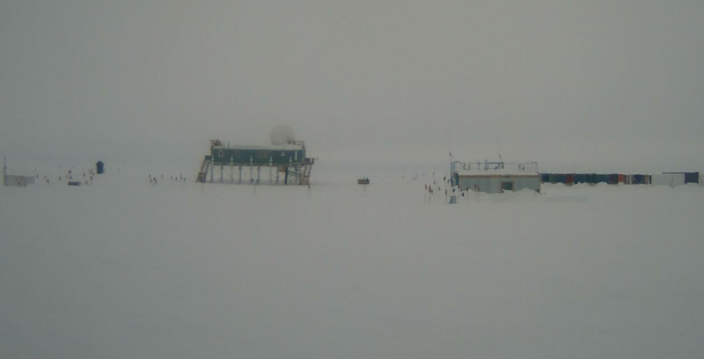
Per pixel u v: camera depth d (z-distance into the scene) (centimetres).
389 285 1380
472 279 1444
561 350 917
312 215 3153
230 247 1969
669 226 2558
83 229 2414
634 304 1191
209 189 5491
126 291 1304
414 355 894
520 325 1049
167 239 2145
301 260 1722
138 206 3578
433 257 1780
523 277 1468
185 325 1046
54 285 1353
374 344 945
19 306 1166
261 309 1160
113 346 928
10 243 1995
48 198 4091
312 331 1014
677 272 1515
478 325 1048
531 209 3503
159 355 888
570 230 2448
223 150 6656
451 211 3403
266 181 7094
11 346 923
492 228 2545
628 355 893
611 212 3256
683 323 1055
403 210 3478
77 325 1041
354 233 2380
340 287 1354
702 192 4872
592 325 1047
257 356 887
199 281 1413
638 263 1653
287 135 6838
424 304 1199
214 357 883
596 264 1641
